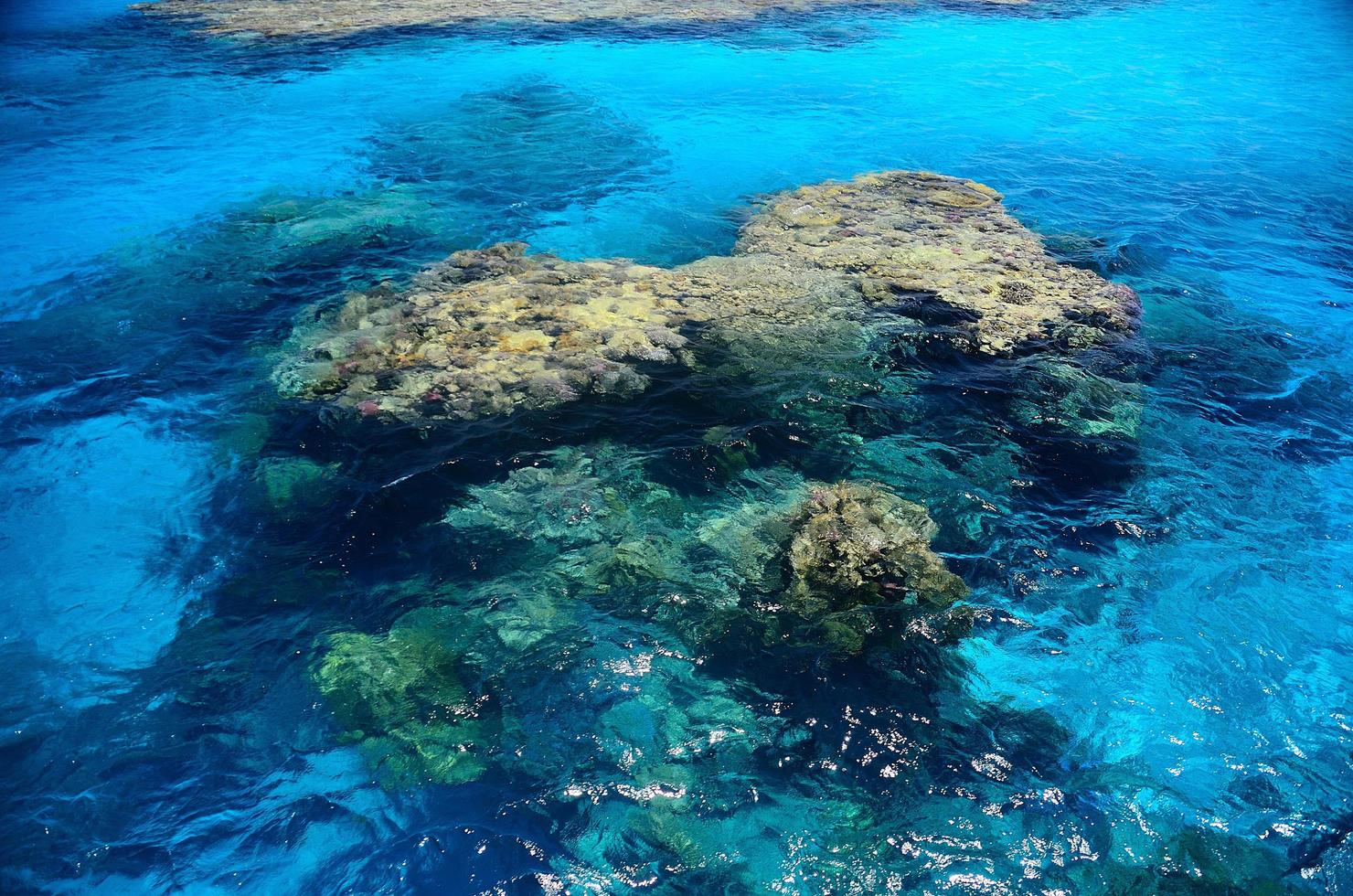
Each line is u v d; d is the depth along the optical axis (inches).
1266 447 241.3
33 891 136.8
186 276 324.8
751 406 248.5
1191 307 311.7
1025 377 264.7
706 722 161.8
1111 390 260.7
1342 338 295.6
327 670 172.7
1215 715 166.4
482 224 374.3
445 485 219.3
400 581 193.2
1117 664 175.9
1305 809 149.2
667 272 324.5
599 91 538.3
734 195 405.4
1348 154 453.1
